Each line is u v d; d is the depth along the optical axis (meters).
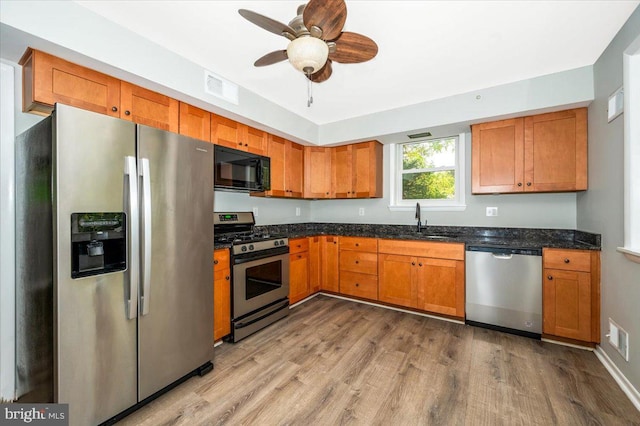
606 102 1.94
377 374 1.86
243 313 2.42
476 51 1.98
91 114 1.31
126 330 1.46
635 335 1.58
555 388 1.69
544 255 2.30
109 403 1.38
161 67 1.93
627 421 1.42
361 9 1.55
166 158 1.65
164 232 1.64
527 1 1.50
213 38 1.85
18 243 1.63
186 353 1.77
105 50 1.64
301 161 3.69
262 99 2.79
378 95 2.76
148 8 1.56
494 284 2.51
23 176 1.56
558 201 2.72
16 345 1.65
